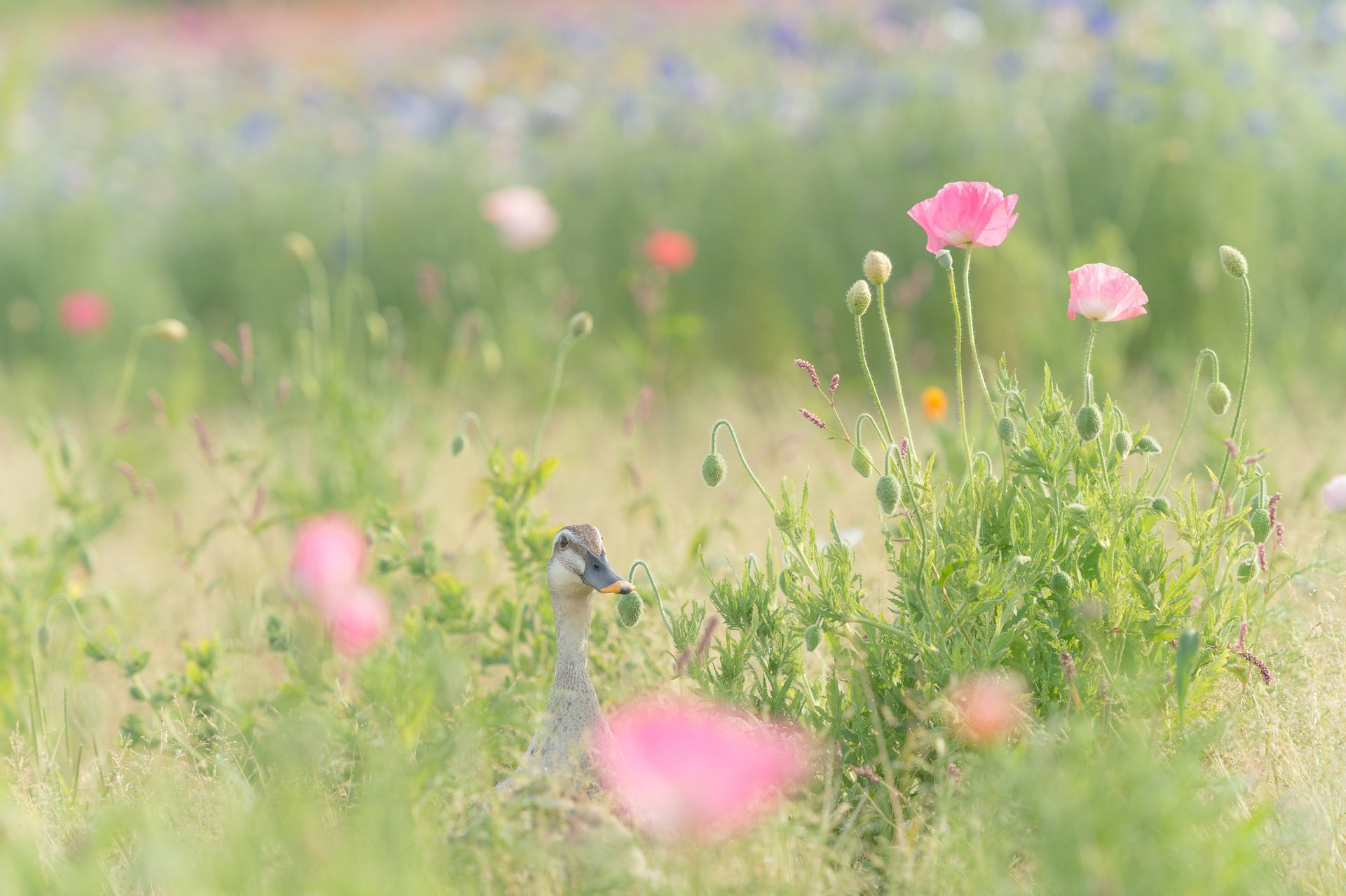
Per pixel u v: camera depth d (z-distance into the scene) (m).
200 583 7.46
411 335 14.38
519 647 6.64
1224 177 12.61
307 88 23.17
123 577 8.88
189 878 4.26
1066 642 5.16
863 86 15.50
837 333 13.17
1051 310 11.48
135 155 20.84
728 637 5.45
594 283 14.67
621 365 12.74
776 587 5.54
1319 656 5.30
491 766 5.02
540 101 19.34
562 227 15.55
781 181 14.82
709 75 17.77
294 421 8.88
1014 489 5.31
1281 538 5.32
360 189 17.12
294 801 4.42
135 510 10.11
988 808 4.31
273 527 9.22
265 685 6.75
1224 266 5.26
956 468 6.85
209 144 19.84
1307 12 16.56
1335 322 11.95
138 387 14.91
